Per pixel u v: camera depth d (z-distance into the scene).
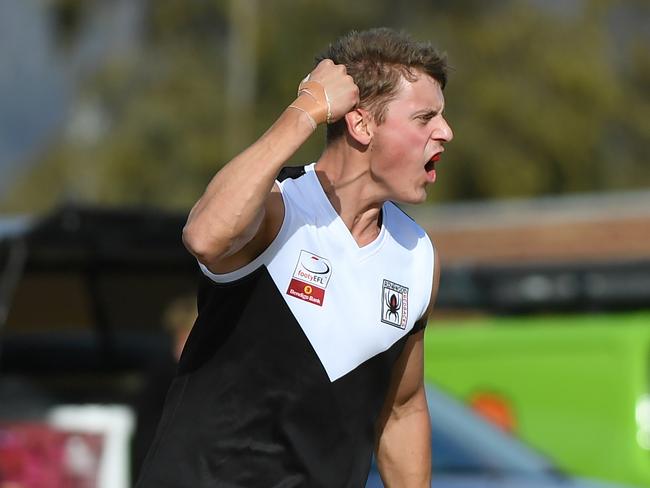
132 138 120.62
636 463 25.09
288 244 12.02
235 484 12.07
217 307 12.16
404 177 12.28
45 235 24.06
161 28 126.75
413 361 13.19
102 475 23.80
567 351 26.34
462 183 117.31
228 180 11.41
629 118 123.94
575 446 25.89
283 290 11.98
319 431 12.15
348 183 12.40
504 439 23.33
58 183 125.38
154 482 12.16
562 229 66.00
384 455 13.79
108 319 27.98
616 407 25.59
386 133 12.17
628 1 130.25
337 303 12.12
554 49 122.19
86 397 27.94
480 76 121.00
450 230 69.94
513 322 30.69
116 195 119.81
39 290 26.92
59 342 28.14
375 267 12.36
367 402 12.40
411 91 12.16
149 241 25.34
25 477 24.06
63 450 24.11
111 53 128.00
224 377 12.08
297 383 12.01
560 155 119.00
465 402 26.22
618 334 25.78
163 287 27.61
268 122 120.50
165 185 119.56
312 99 11.83
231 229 11.34
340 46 12.51
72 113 127.56
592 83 120.94
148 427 20.03
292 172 12.50
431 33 122.88
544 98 120.75
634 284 32.22
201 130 121.62
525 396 26.66
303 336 11.99
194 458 12.11
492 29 122.50
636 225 63.75
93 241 24.88
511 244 67.19
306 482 12.17
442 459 22.94
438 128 12.30
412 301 12.60
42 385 27.84
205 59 125.62
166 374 20.11
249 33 121.44
